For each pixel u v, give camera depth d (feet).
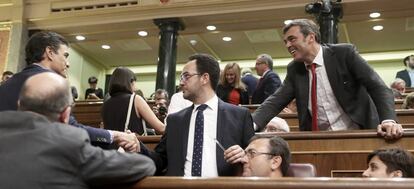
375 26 28.86
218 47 34.22
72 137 4.16
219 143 6.71
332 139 8.39
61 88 4.56
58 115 4.51
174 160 6.79
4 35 29.99
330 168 8.29
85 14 29.22
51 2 30.07
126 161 4.24
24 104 4.45
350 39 31.48
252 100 15.25
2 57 29.60
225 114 6.96
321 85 8.42
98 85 39.34
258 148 6.56
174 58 27.68
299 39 8.30
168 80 27.14
